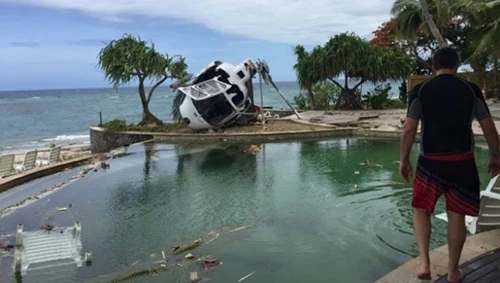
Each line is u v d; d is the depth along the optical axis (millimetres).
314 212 6660
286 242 5422
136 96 99312
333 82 25578
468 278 3072
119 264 4938
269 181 9039
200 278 4461
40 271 4781
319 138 15312
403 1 21484
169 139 16062
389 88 25594
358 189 7914
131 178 9891
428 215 3031
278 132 15461
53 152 12258
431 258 3561
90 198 8188
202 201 7695
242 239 5605
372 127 15875
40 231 6234
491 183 4281
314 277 4395
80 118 42062
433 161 2814
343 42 24125
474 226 4289
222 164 11258
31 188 9297
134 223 6547
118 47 18922
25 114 47969
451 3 20188
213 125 16797
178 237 5828
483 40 15391
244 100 17359
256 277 4445
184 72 19531
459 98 2707
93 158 12773
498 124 14031
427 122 2803
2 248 5500
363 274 4426
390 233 5531
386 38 27594
